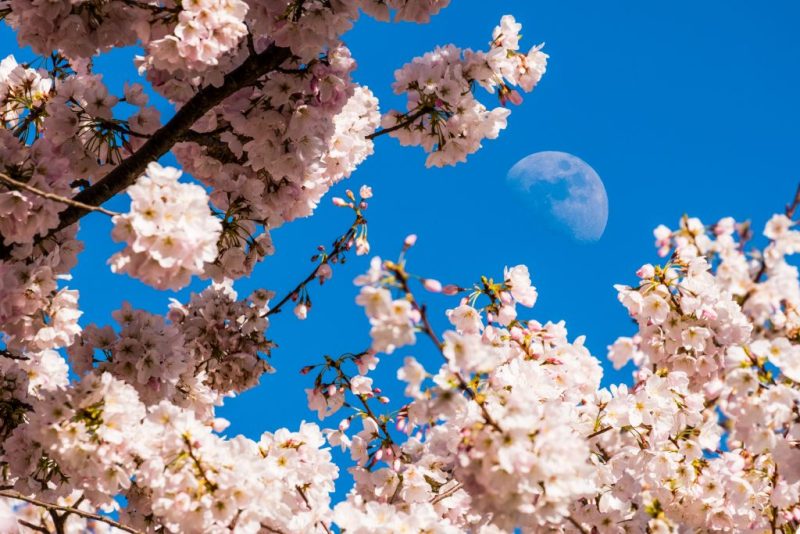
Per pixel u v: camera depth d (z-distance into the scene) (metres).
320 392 6.05
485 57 6.14
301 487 5.26
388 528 4.09
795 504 5.19
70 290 5.63
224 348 6.89
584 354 5.57
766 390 3.96
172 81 5.86
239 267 6.14
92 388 4.41
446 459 5.63
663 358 5.31
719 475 5.42
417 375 3.48
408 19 5.92
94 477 4.41
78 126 5.62
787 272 3.70
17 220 4.84
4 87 6.32
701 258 5.14
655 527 4.02
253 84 5.73
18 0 5.32
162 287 3.89
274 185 6.23
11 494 4.78
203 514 4.02
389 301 3.34
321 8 5.44
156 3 5.61
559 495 3.46
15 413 5.71
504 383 4.78
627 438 5.23
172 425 4.21
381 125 6.50
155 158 5.63
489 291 5.42
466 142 6.30
